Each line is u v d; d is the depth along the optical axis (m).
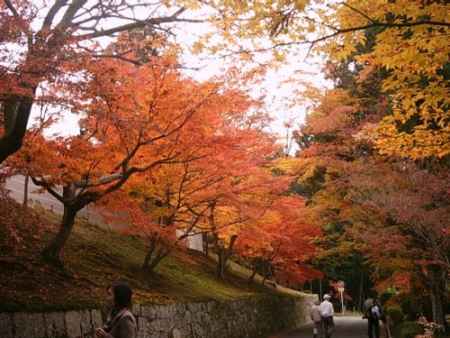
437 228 11.89
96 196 11.72
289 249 25.28
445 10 6.35
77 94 8.23
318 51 6.79
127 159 11.09
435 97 7.87
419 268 15.94
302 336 23.02
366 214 16.73
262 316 23.52
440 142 8.53
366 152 17.38
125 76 9.95
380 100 16.84
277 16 6.05
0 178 9.97
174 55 9.94
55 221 15.91
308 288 60.22
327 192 18.59
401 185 13.37
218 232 18.88
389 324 19.98
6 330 7.94
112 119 8.99
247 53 6.87
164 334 12.80
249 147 15.03
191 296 15.92
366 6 6.42
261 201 18.53
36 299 9.29
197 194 14.81
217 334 16.81
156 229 13.82
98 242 16.39
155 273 16.64
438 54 6.91
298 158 19.14
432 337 13.66
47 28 7.75
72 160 10.80
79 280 11.58
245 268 36.00
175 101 10.94
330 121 17.41
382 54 7.06
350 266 47.16
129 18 9.15
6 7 7.64
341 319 39.50
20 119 8.34
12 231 10.98
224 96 11.37
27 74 7.47
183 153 12.27
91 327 9.99
